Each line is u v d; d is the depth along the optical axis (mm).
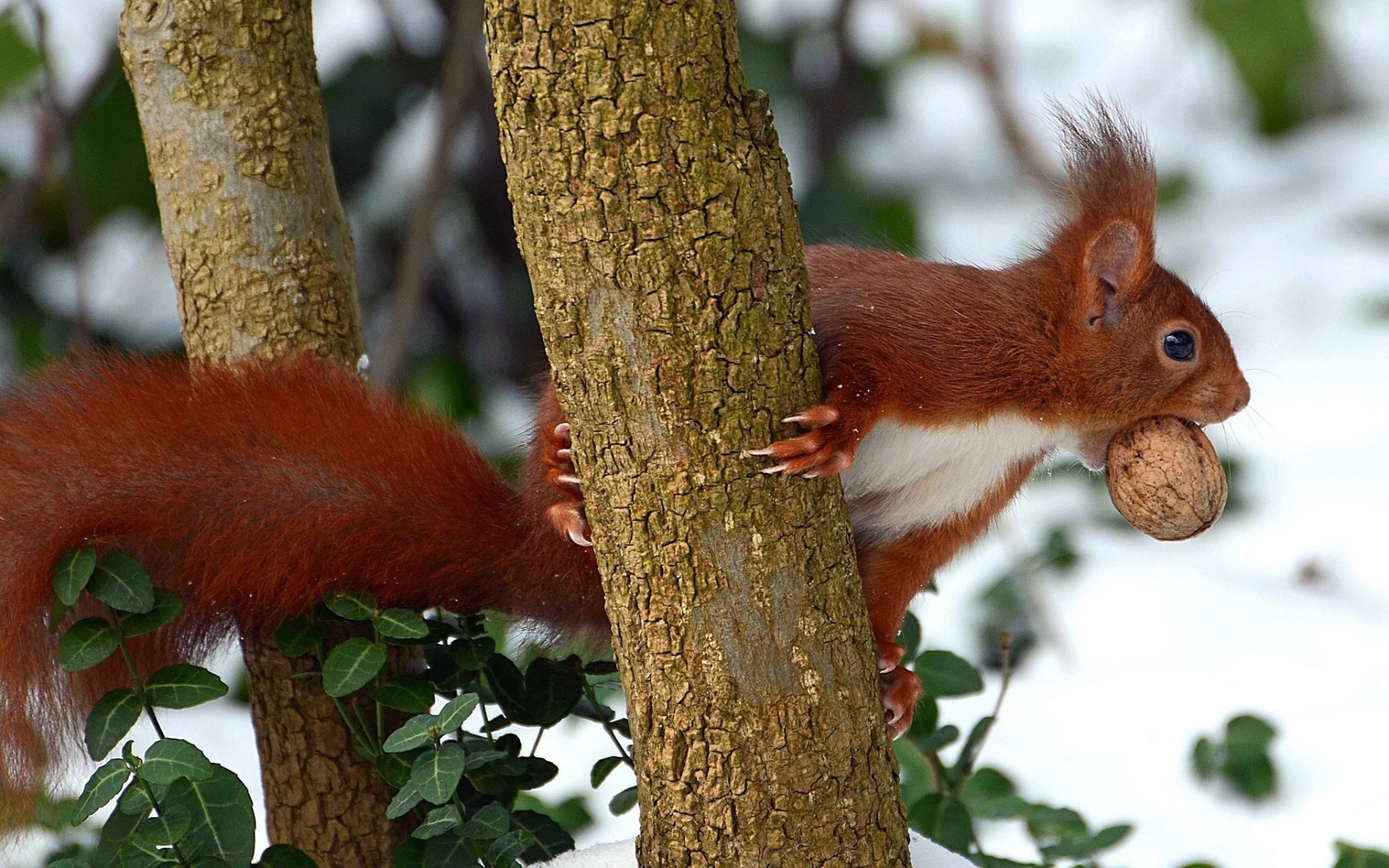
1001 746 9523
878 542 6996
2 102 12125
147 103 6398
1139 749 9453
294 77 6461
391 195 13273
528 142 4629
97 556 5516
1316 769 9117
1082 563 11484
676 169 4590
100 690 5863
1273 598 11133
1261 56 16125
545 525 6199
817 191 12898
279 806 6328
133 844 5230
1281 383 14570
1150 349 6555
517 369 13359
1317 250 16656
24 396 5863
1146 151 6723
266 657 6254
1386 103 19266
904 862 5258
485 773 5938
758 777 4996
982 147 17641
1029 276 6660
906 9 17484
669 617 4926
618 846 5746
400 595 6207
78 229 11273
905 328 6344
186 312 6504
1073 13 20797
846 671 5062
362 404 6184
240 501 5879
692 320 4703
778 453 4844
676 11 4508
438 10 12625
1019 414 6582
